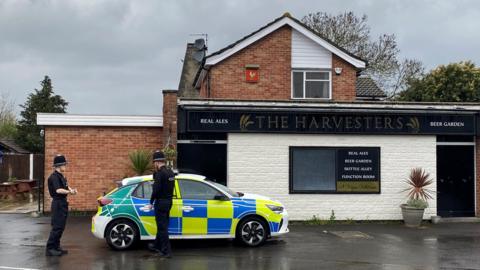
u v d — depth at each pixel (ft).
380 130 53.88
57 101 137.80
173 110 52.37
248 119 52.47
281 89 65.87
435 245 40.14
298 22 65.36
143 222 36.73
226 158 53.52
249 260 33.65
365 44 127.44
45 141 55.93
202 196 37.65
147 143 57.06
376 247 38.99
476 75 100.07
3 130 149.89
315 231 47.14
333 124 53.42
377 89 80.43
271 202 38.99
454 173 56.54
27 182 72.59
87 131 56.49
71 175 56.13
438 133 54.65
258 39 65.62
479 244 40.73
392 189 54.39
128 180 37.70
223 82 65.31
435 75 102.73
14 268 31.09
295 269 31.12
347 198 53.88
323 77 66.69
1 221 51.62
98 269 30.94
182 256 34.94
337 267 31.81
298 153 53.67
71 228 46.78
